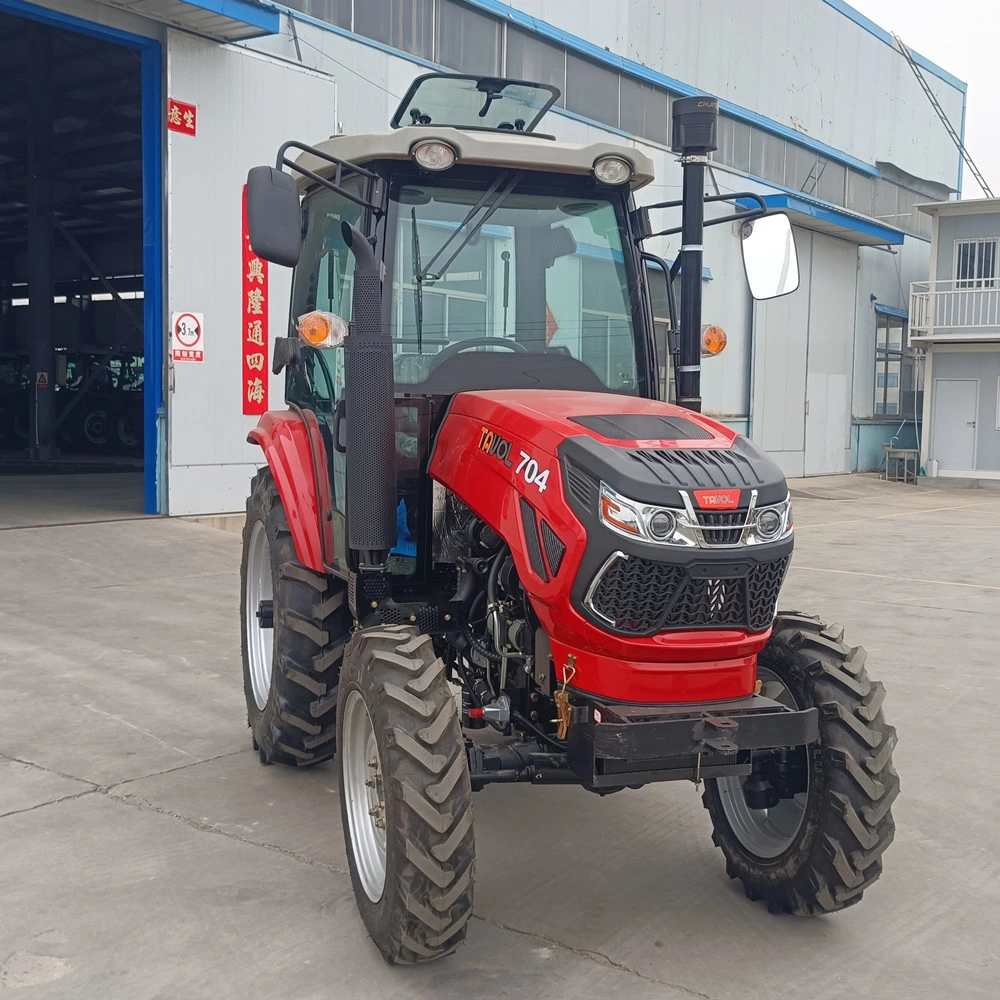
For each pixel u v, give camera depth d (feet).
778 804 12.15
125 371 79.41
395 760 9.92
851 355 84.79
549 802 14.93
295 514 14.20
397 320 12.64
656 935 11.21
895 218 92.48
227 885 11.98
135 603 26.45
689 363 13.50
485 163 12.76
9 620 24.32
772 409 74.69
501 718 11.03
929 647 24.94
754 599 10.52
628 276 13.70
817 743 11.09
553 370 13.20
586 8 56.34
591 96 57.57
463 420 12.00
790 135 75.72
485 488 11.24
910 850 13.65
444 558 12.41
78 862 12.45
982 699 20.58
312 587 14.44
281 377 40.57
